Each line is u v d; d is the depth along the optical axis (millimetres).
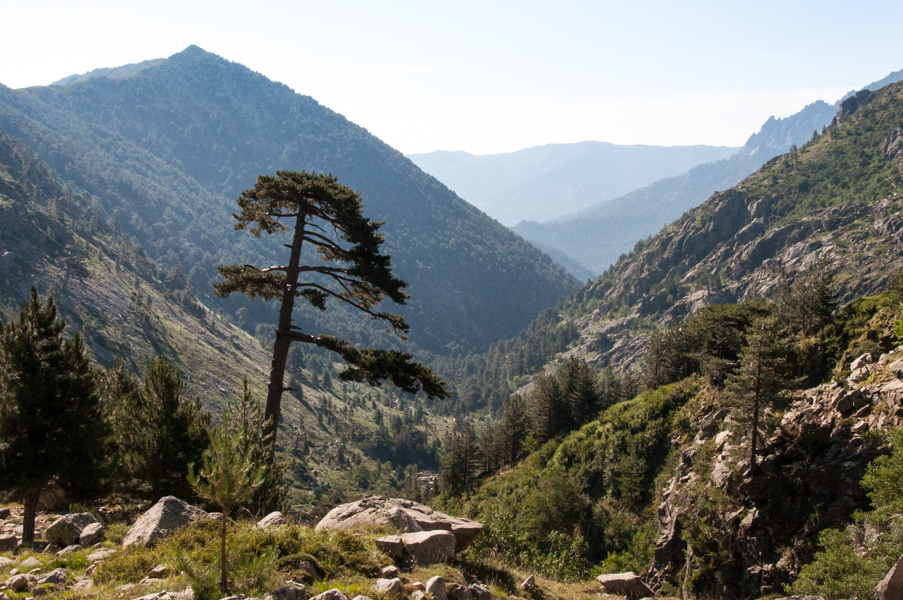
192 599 8156
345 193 24031
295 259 25734
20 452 17125
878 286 190625
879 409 32219
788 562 31312
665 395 69562
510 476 89312
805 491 33094
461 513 78500
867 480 21281
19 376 18188
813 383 45375
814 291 57312
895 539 19031
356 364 24312
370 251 24609
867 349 40594
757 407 36438
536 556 22016
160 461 20500
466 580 12312
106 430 19484
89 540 12844
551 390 101000
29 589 9258
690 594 36156
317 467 187250
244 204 24625
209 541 10531
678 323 98125
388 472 192250
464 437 107438
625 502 59188
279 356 25062
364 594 9242
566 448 74375
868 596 18016
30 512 17359
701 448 44906
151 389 22094
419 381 23719
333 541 11297
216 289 25469
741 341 66312
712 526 37625
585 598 15016
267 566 8758
